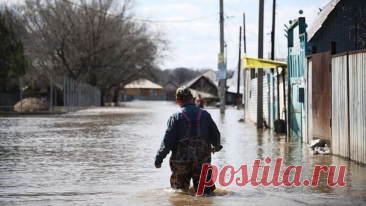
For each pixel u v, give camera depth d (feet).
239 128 141.38
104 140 101.55
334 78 76.64
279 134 118.62
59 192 48.21
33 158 73.67
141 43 403.54
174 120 44.62
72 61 376.89
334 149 76.59
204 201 42.70
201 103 249.34
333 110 77.15
